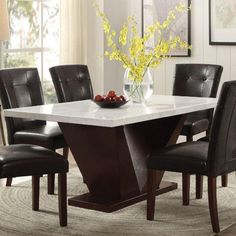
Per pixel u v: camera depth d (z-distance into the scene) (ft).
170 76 22.44
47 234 12.73
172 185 16.25
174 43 15.31
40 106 14.96
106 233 12.80
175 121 15.12
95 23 22.56
